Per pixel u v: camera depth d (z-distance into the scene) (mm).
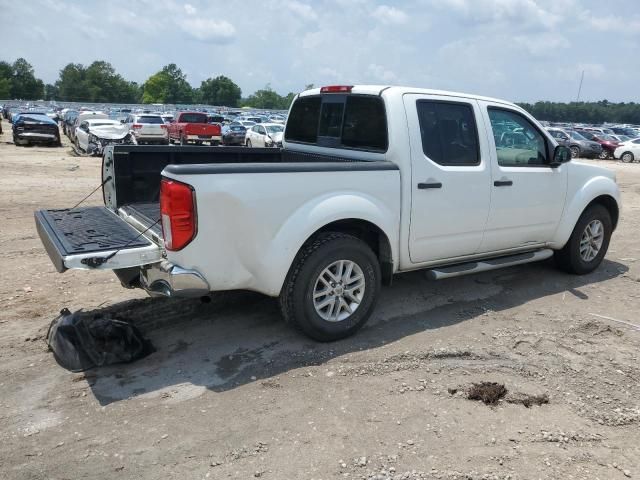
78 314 3984
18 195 10609
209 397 3465
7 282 5484
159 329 4449
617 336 4500
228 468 2807
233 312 4809
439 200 4629
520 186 5195
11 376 3666
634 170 22578
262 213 3740
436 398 3494
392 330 4531
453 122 4738
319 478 2736
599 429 3209
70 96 148750
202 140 26703
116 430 3111
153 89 152250
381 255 4543
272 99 168500
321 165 3990
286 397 3475
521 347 4246
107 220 4426
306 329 4121
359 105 4742
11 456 2879
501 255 5473
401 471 2791
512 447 3012
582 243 6086
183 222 3486
